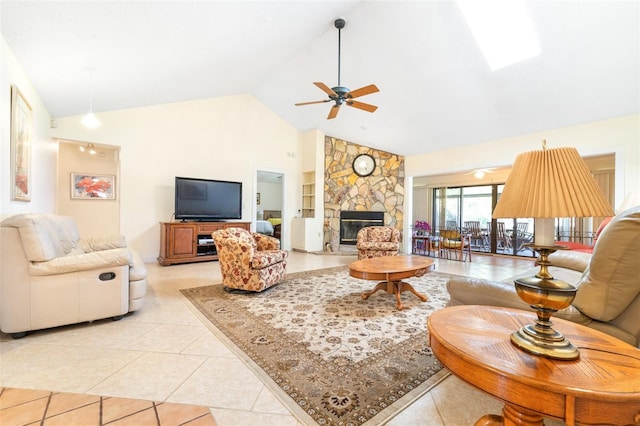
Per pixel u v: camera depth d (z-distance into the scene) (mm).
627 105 3781
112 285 2377
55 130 4211
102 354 1868
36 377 1609
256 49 3852
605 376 761
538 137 4859
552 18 2824
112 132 4676
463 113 4684
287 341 2076
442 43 3422
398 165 7105
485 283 1695
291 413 1345
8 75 2475
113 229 5691
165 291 3322
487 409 1392
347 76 4484
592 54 3059
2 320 2020
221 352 1907
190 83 4480
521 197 934
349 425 1270
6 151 2451
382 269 2840
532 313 1228
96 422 1285
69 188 5379
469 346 924
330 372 1684
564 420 714
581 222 6406
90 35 2496
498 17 3121
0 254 2010
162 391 1501
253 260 3146
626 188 4004
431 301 3051
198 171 5516
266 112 6438
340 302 2986
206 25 2887
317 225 6719
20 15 2092
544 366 804
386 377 1640
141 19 2467
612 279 1189
